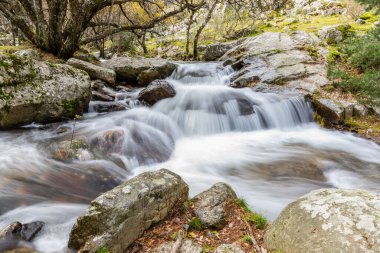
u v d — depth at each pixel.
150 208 3.58
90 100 8.77
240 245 3.31
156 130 7.87
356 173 6.34
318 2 21.70
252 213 3.99
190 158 6.96
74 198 4.71
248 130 9.08
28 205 4.34
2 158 5.53
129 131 7.17
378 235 2.50
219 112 9.23
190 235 3.52
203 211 3.83
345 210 2.82
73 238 3.28
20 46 12.19
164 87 9.80
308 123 9.53
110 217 3.24
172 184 3.89
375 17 16.98
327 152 7.37
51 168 5.43
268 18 21.86
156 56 20.16
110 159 6.07
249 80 11.38
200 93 10.20
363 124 8.76
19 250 3.35
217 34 22.81
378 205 2.79
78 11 10.89
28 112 6.90
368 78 9.34
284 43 13.59
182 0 13.63
